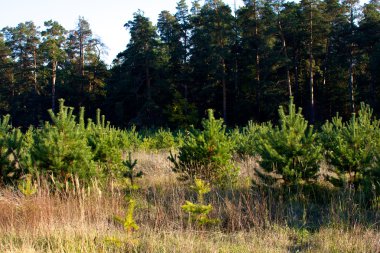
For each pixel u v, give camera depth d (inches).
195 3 1866.4
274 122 1499.8
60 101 354.9
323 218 287.4
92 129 488.1
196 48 1630.2
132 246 231.6
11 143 362.3
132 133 787.4
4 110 2036.2
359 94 1477.6
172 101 1690.5
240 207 291.3
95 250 225.1
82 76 1883.6
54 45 1895.9
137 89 1692.9
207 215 291.0
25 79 2010.3
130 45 1712.6
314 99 1637.6
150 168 494.3
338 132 390.6
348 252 225.0
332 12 1464.1
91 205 292.7
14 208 284.8
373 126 403.9
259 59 1581.0
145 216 299.9
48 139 339.3
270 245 240.5
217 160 390.0
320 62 1702.8
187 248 226.8
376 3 1521.9
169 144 765.9
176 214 295.0
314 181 349.1
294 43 1603.1
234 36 1599.4
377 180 308.5
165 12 1916.8
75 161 338.0
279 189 334.3
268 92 1444.4
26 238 245.0
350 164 335.9
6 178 352.5
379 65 1279.5
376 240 234.2
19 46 2090.3
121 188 386.6
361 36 1333.7
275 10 1574.8
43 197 288.7
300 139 346.6
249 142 539.2
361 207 300.0
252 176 414.6
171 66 1776.6
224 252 227.5
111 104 1761.8
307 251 228.7
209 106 1749.5
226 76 1620.3
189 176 388.5
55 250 222.8
